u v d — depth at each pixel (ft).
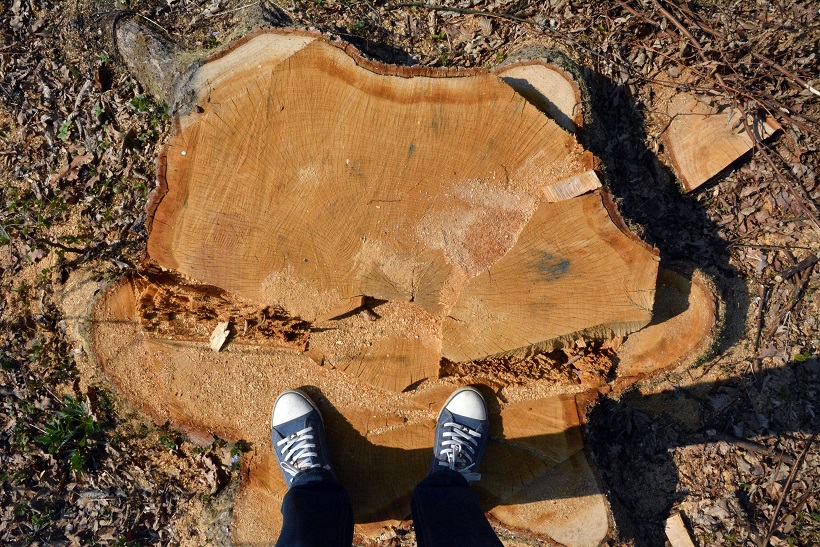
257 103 7.38
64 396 9.11
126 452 9.11
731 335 8.86
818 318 8.93
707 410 8.96
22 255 9.37
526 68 7.86
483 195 7.39
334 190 7.36
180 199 7.52
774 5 8.86
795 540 8.77
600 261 7.28
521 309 7.30
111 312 8.17
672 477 9.03
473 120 7.30
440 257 7.40
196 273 7.61
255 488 8.36
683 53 8.77
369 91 7.31
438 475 7.50
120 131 9.23
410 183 7.36
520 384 8.17
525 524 8.22
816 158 8.93
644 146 8.96
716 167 8.70
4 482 9.39
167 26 9.05
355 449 8.27
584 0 8.80
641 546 8.71
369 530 8.43
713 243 8.98
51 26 9.53
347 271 7.46
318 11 9.09
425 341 7.89
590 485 8.14
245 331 8.07
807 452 8.97
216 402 8.31
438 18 9.29
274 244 7.47
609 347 8.11
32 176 9.39
